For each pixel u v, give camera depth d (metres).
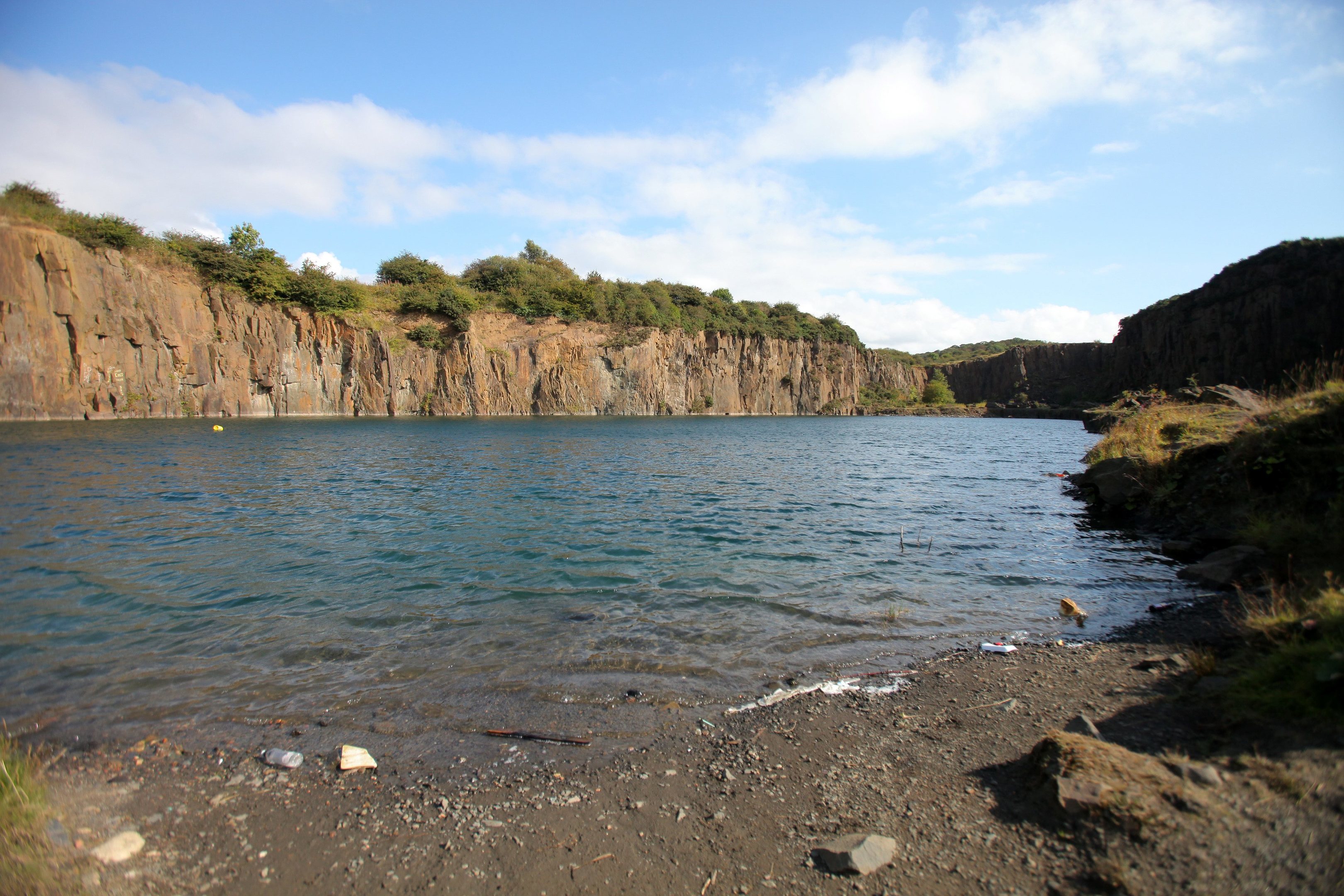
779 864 4.15
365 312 82.19
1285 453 11.42
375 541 13.73
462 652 7.84
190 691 6.75
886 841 4.20
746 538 14.44
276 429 52.75
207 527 14.83
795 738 5.80
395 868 4.18
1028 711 6.04
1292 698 4.75
